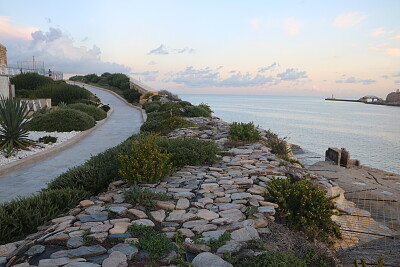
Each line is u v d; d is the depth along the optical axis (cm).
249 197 466
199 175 591
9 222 404
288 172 628
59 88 2719
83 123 1517
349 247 444
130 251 303
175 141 732
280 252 296
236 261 290
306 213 427
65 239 333
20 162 870
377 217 619
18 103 1061
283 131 3588
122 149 751
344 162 1263
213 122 1402
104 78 5634
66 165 901
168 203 433
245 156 767
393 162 2027
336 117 6919
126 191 457
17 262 293
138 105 3200
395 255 420
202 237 338
